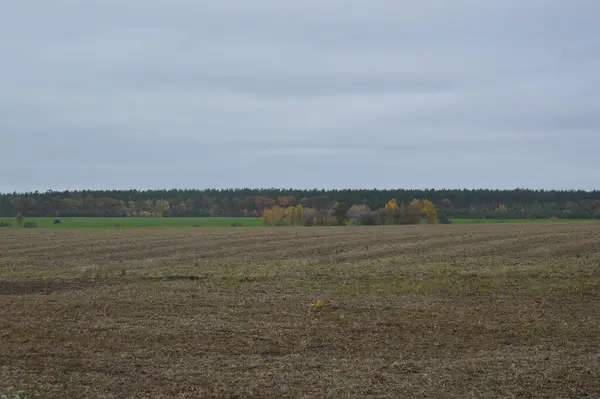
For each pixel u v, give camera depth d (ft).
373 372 34.24
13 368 35.09
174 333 44.47
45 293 67.77
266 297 61.26
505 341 42.80
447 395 30.40
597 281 69.87
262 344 41.57
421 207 287.48
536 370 34.42
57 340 42.39
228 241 140.56
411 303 57.47
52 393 30.53
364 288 68.13
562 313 52.44
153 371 34.55
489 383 32.24
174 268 92.02
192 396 30.27
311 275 80.79
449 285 69.15
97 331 45.32
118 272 86.84
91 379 32.91
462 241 131.95
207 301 58.70
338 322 48.73
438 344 41.88
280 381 32.53
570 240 127.34
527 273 78.54
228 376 33.47
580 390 31.12
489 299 59.88
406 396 30.27
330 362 36.78
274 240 142.72
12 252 118.01
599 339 43.04
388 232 167.53
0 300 59.88
